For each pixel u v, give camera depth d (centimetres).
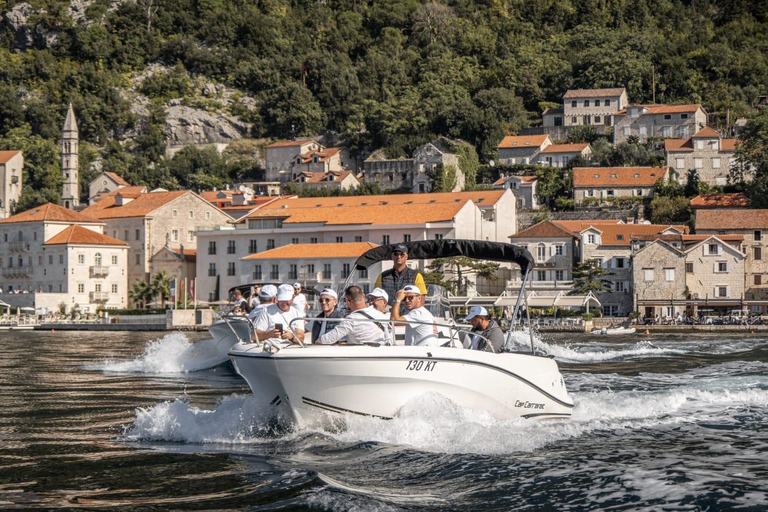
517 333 6372
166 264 13275
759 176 13362
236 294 3950
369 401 1755
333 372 1714
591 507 1287
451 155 18212
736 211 11212
